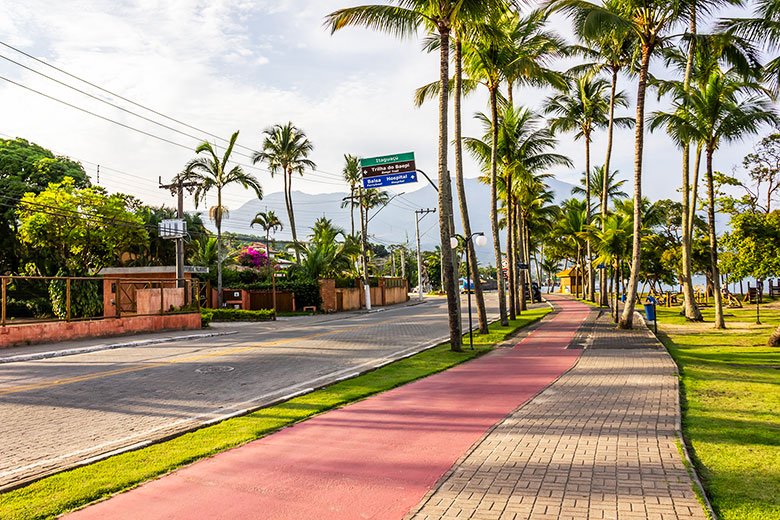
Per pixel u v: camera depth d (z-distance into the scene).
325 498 5.07
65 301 25.41
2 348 18.33
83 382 11.79
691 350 16.28
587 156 37.78
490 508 4.63
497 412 8.36
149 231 44.41
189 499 5.12
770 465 5.54
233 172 36.91
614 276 26.59
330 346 18.23
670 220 40.50
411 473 5.68
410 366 13.63
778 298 44.62
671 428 6.93
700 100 23.12
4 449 6.97
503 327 23.45
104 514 4.80
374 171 18.91
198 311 27.72
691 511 4.41
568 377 11.44
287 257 64.25
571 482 5.14
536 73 22.62
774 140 32.19
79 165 44.34
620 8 20.61
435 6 15.66
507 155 29.38
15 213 36.62
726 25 19.62
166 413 8.93
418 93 23.72
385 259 119.44
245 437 7.22
